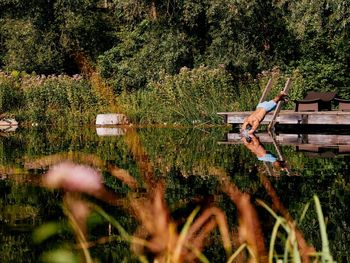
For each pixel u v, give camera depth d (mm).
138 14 57969
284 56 53875
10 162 17438
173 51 54656
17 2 61156
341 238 7879
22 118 48219
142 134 33594
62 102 49688
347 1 40812
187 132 35531
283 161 18188
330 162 17688
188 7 52781
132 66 55875
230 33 52281
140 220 8477
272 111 34906
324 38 48750
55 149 22438
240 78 51719
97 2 65812
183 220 8750
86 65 60250
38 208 9648
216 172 15367
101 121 46781
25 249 7227
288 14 52719
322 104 37406
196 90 45531
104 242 7371
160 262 4133
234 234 7859
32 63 60500
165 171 15617
